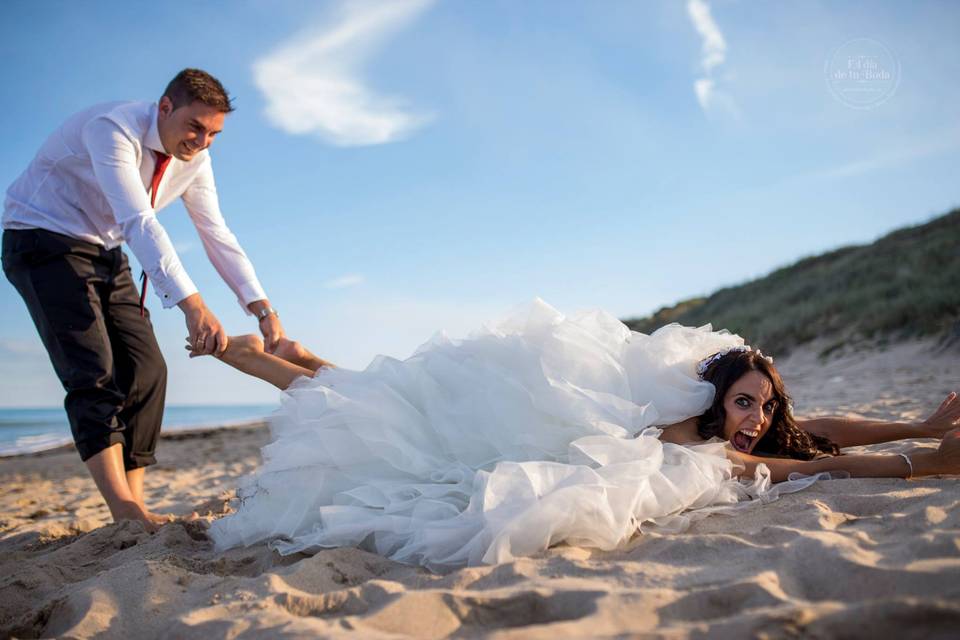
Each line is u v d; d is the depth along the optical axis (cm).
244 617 184
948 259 1688
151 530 315
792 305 2061
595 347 295
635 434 278
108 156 324
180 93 331
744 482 284
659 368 307
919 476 293
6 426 3278
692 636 150
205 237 381
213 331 319
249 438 1480
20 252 334
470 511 236
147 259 319
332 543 247
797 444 326
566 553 219
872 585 172
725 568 195
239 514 278
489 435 270
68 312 332
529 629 159
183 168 364
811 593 178
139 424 361
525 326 308
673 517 248
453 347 301
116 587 216
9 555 302
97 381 332
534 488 235
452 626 174
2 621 217
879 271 1873
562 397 271
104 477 329
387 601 186
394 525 243
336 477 270
